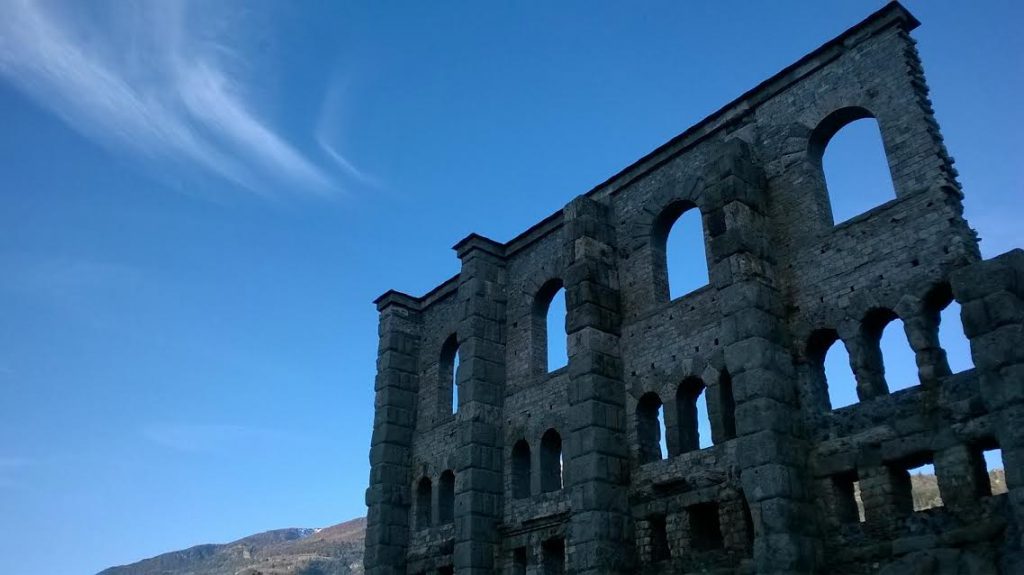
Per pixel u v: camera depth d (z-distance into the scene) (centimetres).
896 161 2484
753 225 2686
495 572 3341
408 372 4203
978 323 2075
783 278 2669
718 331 2794
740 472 2525
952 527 2075
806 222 2669
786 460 2353
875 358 2431
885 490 2234
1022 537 1892
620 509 2864
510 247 3862
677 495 2752
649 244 3169
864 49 2675
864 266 2469
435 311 4284
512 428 3519
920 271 2325
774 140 2844
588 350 3031
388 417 4041
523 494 3450
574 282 3177
